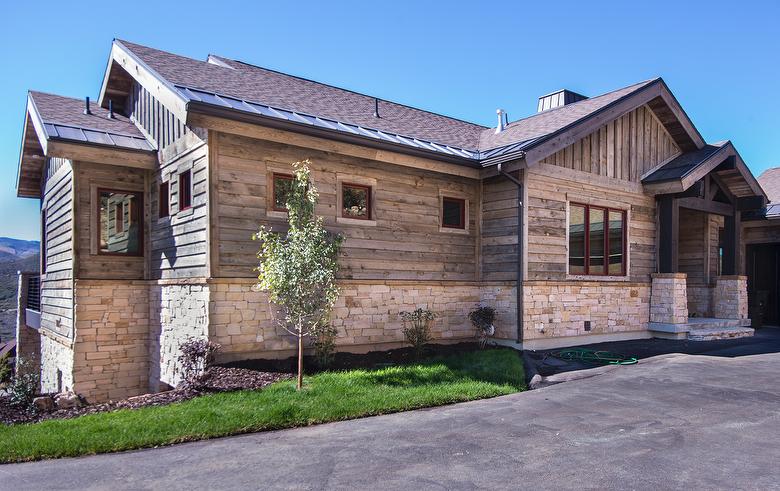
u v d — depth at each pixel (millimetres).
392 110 14523
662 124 14383
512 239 11445
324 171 10000
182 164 9852
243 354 8875
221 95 9289
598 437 5543
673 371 9109
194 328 9125
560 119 13203
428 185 11445
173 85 8953
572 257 12195
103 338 10836
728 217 15578
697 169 13156
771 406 6785
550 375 9016
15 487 4332
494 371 8805
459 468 4680
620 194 13172
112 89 13023
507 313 11430
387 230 10766
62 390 11656
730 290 15359
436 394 7250
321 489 4242
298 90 12641
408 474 4547
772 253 18047
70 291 11070
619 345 12180
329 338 9156
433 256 11445
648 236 13797
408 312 10820
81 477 4543
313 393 7156
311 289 7598
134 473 4629
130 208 11406
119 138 11203
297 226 7707
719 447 5195
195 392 7297
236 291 8836
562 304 11828
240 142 9102
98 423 5930
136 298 11227
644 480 4367
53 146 10109
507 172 11211
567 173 12070
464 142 13320
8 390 8055
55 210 12812
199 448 5312
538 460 4863
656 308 13555
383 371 8430
